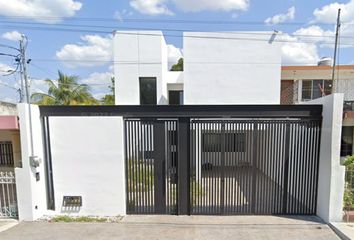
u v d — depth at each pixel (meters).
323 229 5.08
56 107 5.82
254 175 5.80
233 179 5.86
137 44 12.66
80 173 5.81
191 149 5.83
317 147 5.66
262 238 4.74
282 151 5.76
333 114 5.13
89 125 5.72
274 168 5.79
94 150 5.76
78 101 16.69
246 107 5.80
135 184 5.88
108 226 5.28
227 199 5.92
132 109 5.81
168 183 5.87
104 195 5.82
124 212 5.84
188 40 11.25
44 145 5.86
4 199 5.79
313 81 15.45
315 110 5.65
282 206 5.83
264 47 11.17
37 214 5.64
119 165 5.76
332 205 5.25
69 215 5.86
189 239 4.72
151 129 5.80
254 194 5.82
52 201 5.96
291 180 5.79
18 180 5.51
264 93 11.24
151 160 5.85
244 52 11.20
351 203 5.38
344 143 12.82
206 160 5.88
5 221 5.54
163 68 13.16
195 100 11.33
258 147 5.79
